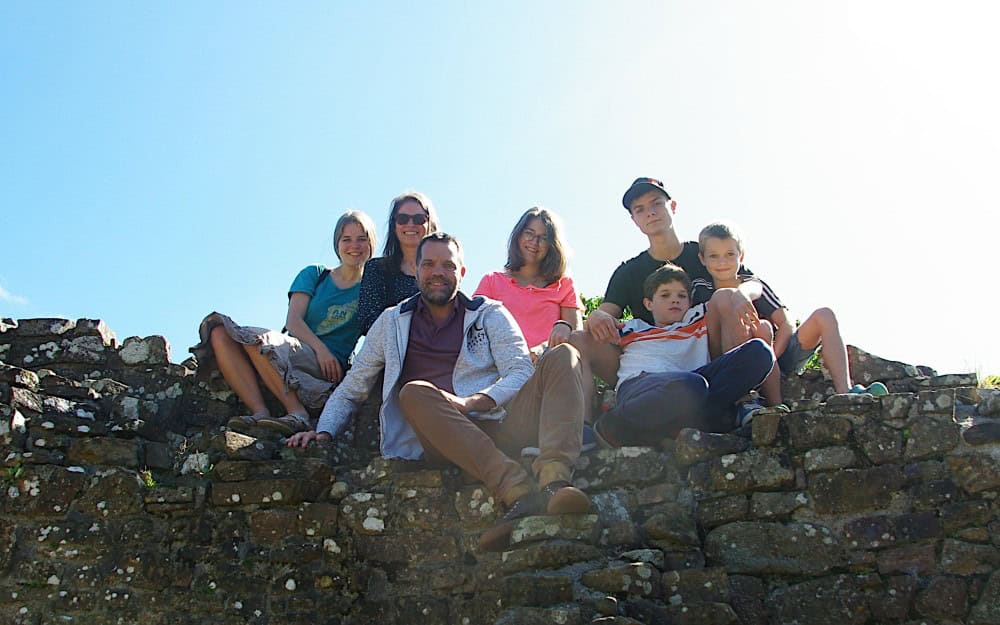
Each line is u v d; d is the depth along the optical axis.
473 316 6.45
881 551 5.44
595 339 6.61
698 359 6.47
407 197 7.64
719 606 5.22
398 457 6.20
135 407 6.84
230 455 6.26
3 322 7.38
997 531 5.36
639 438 6.05
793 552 5.48
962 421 5.65
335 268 7.91
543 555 5.25
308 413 7.14
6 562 6.11
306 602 5.89
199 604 5.96
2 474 6.27
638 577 5.21
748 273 7.25
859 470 5.59
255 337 7.00
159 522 6.17
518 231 7.65
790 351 6.98
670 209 7.57
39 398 6.53
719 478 5.70
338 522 6.05
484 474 5.66
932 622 5.26
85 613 6.01
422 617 5.76
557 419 5.61
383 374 6.89
